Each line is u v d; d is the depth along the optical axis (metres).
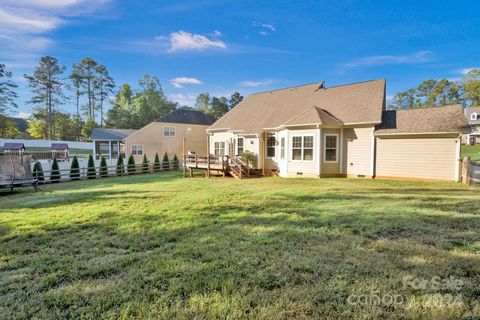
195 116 28.95
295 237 4.27
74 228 5.17
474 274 2.93
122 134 28.92
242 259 3.45
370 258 3.39
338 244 3.93
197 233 4.63
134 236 4.59
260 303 2.46
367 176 13.13
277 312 2.32
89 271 3.24
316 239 4.17
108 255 3.76
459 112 11.94
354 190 9.11
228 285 2.78
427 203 6.58
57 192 10.75
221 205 6.98
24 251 4.02
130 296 2.64
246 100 21.12
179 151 27.19
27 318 2.35
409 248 3.71
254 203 7.12
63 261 3.58
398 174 12.46
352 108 13.90
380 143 12.82
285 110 16.81
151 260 3.51
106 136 27.89
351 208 6.21
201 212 6.23
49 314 2.39
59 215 6.24
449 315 2.22
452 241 3.96
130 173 19.56
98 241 4.38
